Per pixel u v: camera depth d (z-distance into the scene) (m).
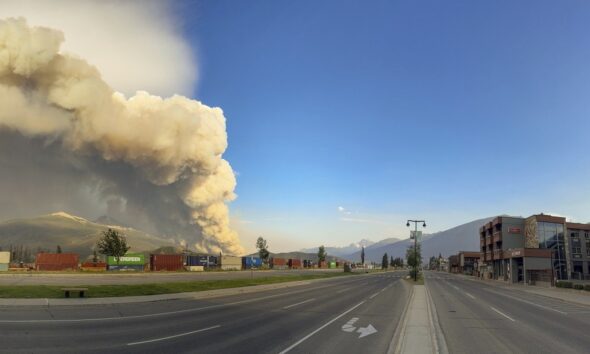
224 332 14.59
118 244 83.50
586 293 42.97
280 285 44.91
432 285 56.50
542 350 12.47
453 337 14.72
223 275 65.50
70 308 20.11
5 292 22.98
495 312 23.61
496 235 93.44
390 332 15.45
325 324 17.19
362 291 39.72
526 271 71.50
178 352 11.16
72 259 74.94
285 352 11.50
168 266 86.06
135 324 15.91
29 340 12.16
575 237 85.50
